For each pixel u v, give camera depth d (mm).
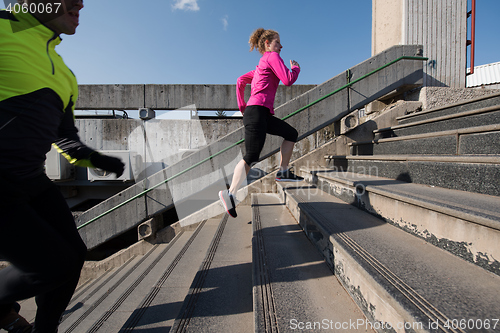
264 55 2127
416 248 1220
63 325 2080
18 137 888
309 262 1566
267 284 1319
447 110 2832
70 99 1228
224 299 1498
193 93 5312
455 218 1110
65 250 1008
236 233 2803
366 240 1339
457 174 1656
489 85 11781
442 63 4602
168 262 2949
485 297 800
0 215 872
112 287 2719
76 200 5043
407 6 4547
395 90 4121
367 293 1013
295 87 5289
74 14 1118
